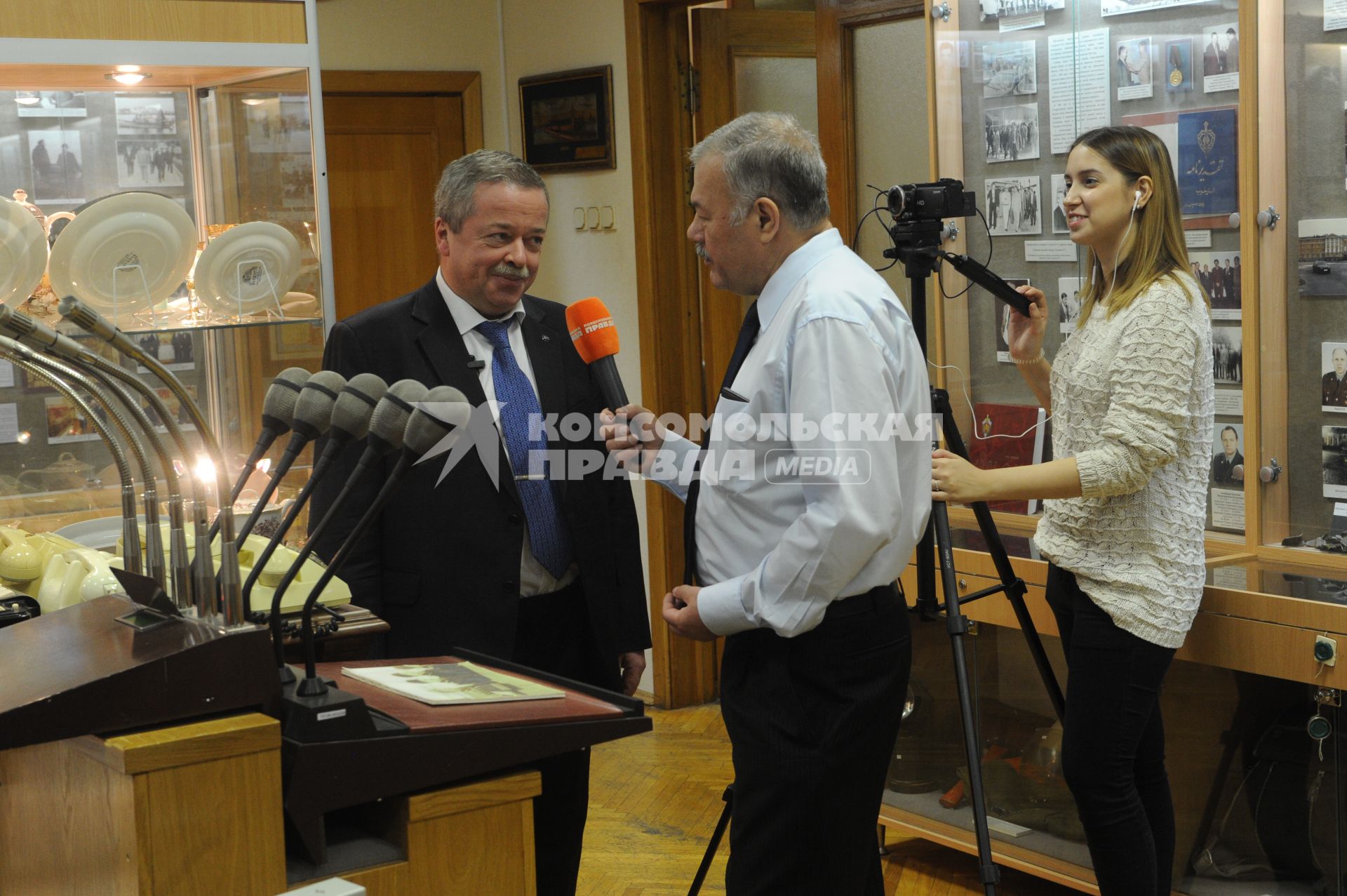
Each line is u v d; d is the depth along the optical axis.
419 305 2.30
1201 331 2.31
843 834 1.92
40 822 1.43
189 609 1.43
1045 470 2.28
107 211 2.78
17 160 2.96
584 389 2.40
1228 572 2.63
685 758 4.16
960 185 2.33
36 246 2.73
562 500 2.33
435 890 1.37
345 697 1.33
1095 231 2.37
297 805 1.28
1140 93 2.83
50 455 2.88
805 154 1.89
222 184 3.19
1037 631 2.78
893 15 3.59
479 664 1.73
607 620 2.36
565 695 1.53
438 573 2.22
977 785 2.21
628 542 2.46
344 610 1.87
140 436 2.96
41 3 2.84
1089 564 2.40
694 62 4.54
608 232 4.74
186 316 2.99
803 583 1.78
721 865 3.33
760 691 1.91
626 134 4.59
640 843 3.49
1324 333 2.61
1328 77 2.55
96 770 1.26
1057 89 2.97
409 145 5.12
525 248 2.23
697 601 1.91
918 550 2.41
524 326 2.38
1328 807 2.45
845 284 1.84
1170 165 2.35
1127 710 2.39
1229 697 2.58
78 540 2.85
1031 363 2.71
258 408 3.10
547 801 2.19
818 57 3.81
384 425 1.42
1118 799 2.42
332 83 4.90
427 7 5.03
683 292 4.62
